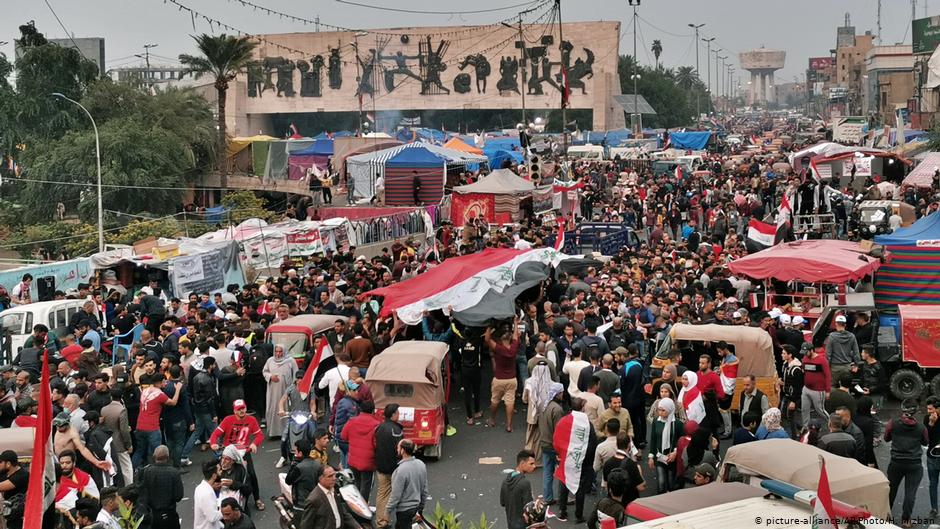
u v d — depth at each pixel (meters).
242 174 62.44
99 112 60.69
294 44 111.06
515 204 39.59
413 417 15.95
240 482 13.45
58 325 22.62
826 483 7.05
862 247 21.94
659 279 22.66
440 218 41.94
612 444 13.13
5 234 52.12
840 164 50.69
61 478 12.23
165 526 12.48
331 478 11.27
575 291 21.64
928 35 89.56
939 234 21.75
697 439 13.91
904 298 21.30
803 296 21.41
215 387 17.27
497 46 108.12
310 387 16.50
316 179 49.28
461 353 18.19
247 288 23.73
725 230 37.22
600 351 17.08
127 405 15.61
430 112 115.56
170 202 55.38
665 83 140.88
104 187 52.28
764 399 14.96
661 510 8.84
